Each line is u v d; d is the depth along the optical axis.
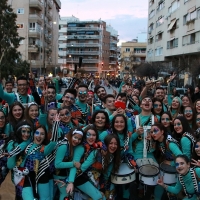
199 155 4.70
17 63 38.16
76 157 4.57
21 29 51.94
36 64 53.38
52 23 65.88
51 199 4.65
